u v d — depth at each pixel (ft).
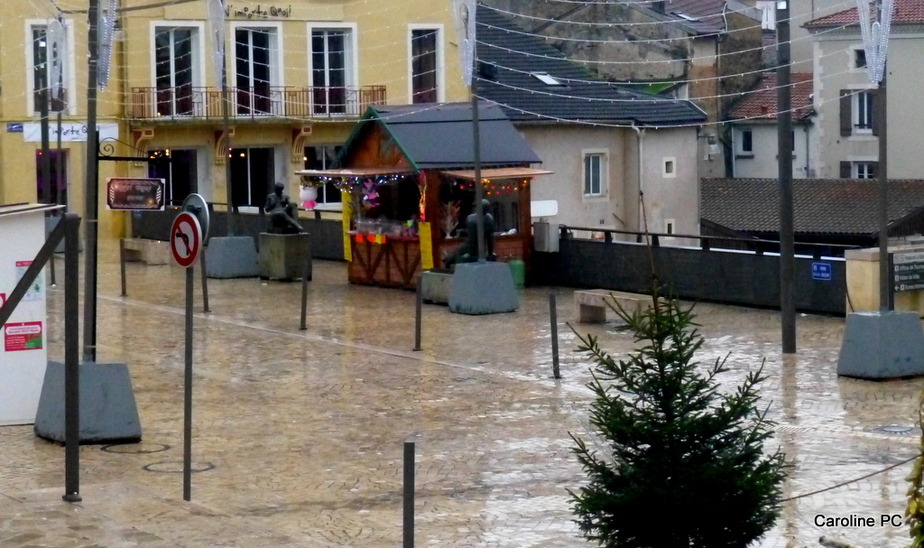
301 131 146.30
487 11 164.66
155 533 30.55
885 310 53.62
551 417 47.03
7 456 40.55
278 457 41.34
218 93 141.69
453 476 38.68
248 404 49.98
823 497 35.45
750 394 25.35
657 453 24.40
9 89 133.18
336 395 51.70
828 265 71.31
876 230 147.64
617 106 150.71
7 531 30.58
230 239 95.71
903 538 31.42
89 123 41.47
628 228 151.12
